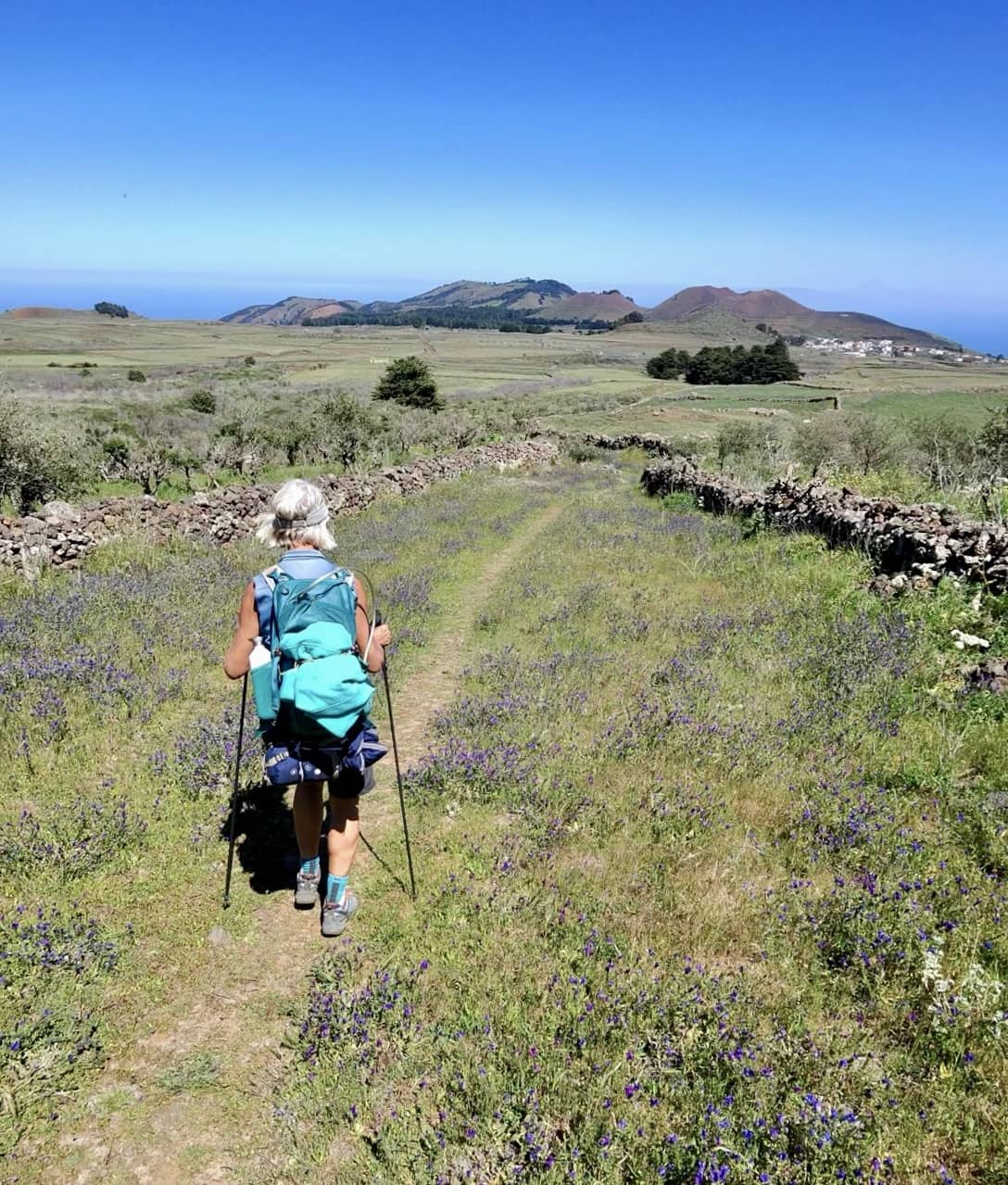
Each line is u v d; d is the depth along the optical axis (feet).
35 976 11.96
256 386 337.31
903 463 95.14
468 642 31.76
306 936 13.65
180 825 16.76
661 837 16.58
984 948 12.96
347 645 12.93
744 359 511.81
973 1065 10.61
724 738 21.02
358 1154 9.50
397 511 66.85
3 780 17.93
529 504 76.33
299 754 12.69
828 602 35.27
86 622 29.17
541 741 21.24
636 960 12.65
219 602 33.91
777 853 16.07
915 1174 9.19
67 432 101.65
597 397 369.50
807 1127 9.32
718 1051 10.59
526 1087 10.15
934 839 16.39
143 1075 10.73
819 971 12.55
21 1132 9.76
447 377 509.76
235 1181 9.32
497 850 16.12
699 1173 8.62
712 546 52.13
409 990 12.05
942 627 29.58
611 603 36.63
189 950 13.14
